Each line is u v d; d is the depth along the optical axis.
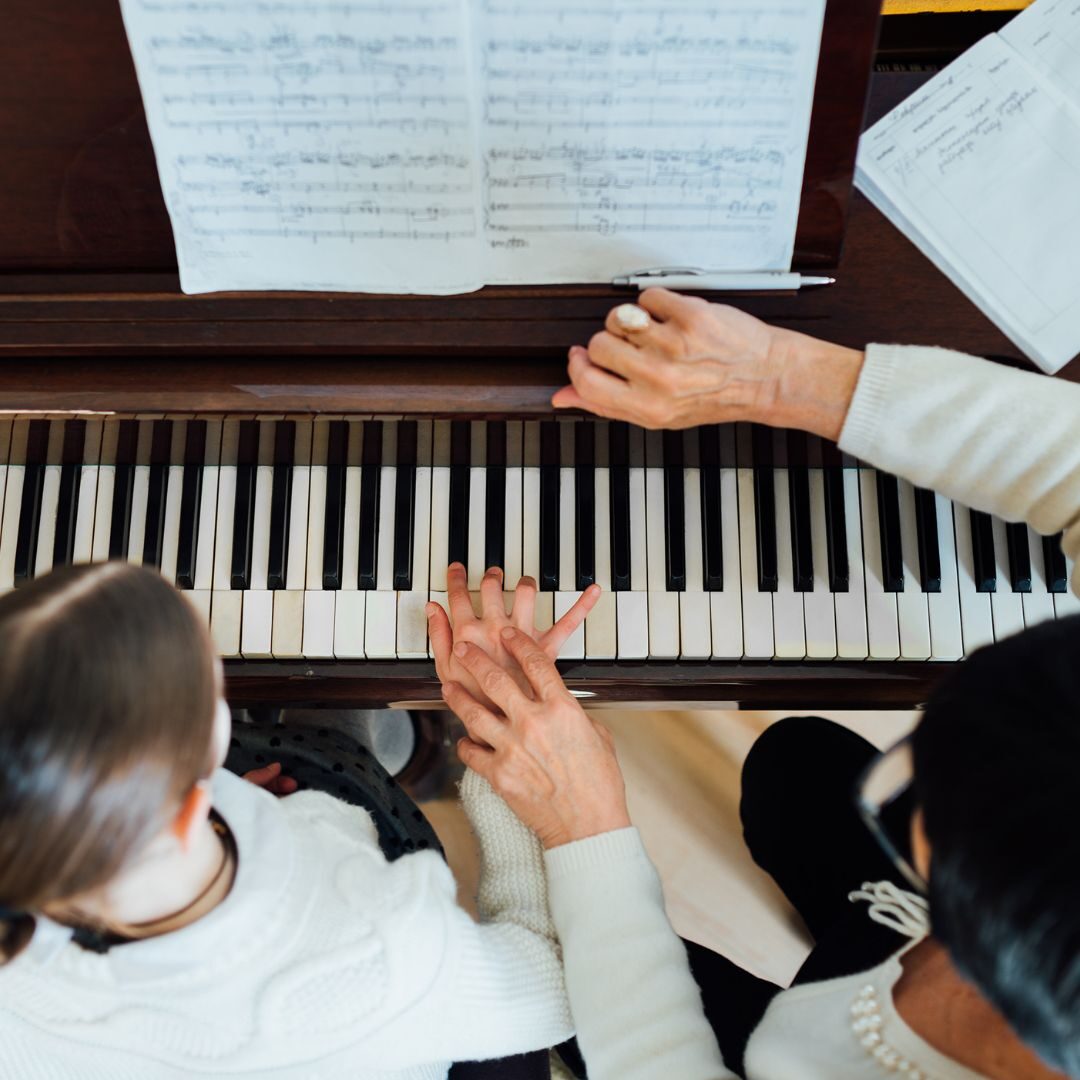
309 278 1.04
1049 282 1.11
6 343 1.10
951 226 1.12
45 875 0.61
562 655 1.33
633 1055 1.04
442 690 1.26
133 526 1.32
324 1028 0.87
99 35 0.98
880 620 1.31
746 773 1.66
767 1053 0.93
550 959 1.14
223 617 1.32
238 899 0.84
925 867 0.68
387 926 0.90
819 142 0.98
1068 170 1.12
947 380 1.01
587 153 0.96
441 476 1.31
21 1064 0.93
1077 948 0.52
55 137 1.02
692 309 1.00
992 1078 0.77
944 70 1.16
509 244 1.02
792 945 1.89
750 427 1.21
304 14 0.89
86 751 0.59
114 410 1.13
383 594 1.32
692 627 1.32
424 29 0.90
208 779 0.73
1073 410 0.99
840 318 1.12
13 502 1.32
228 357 1.13
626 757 1.97
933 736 0.60
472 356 1.11
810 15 0.90
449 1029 0.98
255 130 0.95
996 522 1.29
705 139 0.96
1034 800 0.54
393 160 0.96
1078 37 1.15
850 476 1.30
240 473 1.31
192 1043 0.85
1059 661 0.58
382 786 1.38
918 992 0.83
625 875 1.13
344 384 1.12
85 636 0.61
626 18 0.90
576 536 1.31
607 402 1.06
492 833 1.28
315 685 1.37
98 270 1.09
